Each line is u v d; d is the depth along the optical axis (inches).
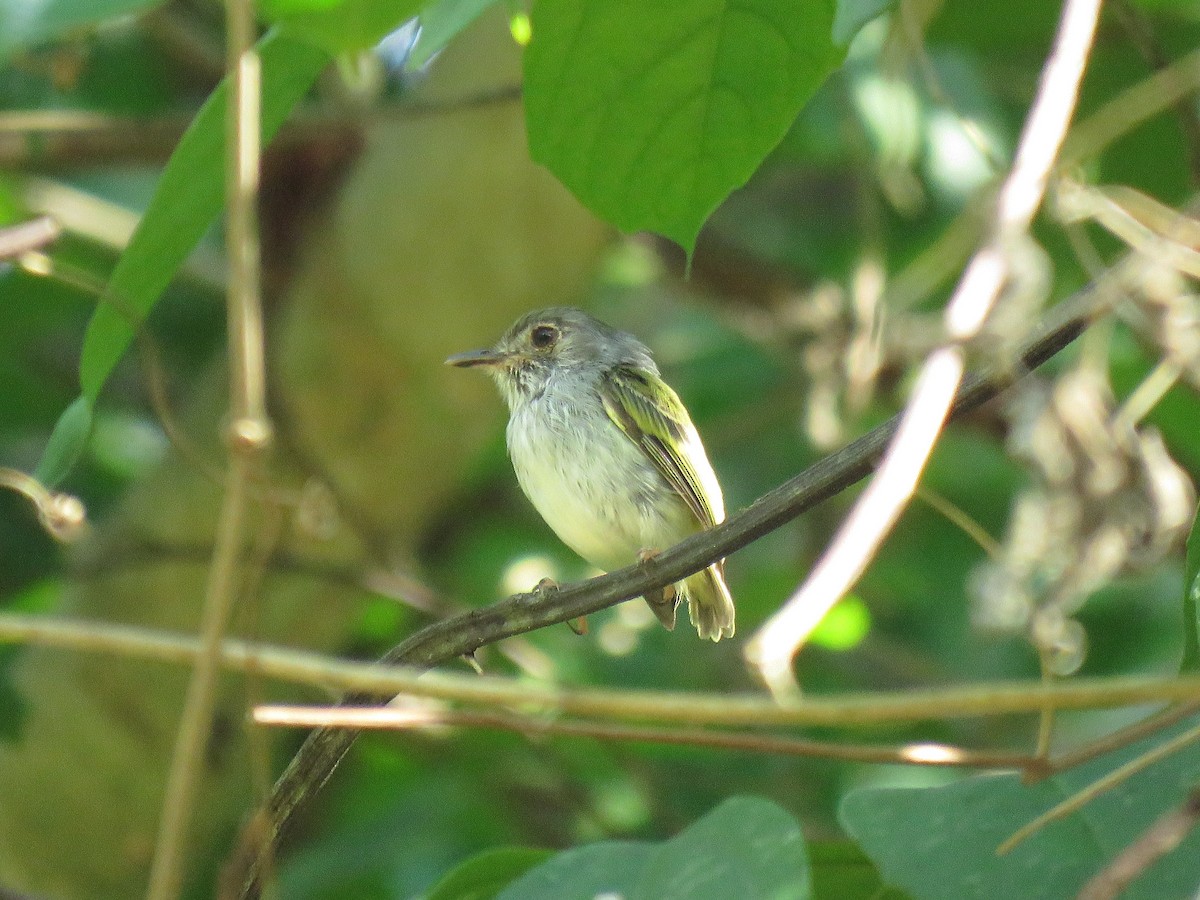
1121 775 197.2
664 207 248.5
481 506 596.4
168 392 589.3
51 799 467.8
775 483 616.7
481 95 416.2
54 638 188.7
